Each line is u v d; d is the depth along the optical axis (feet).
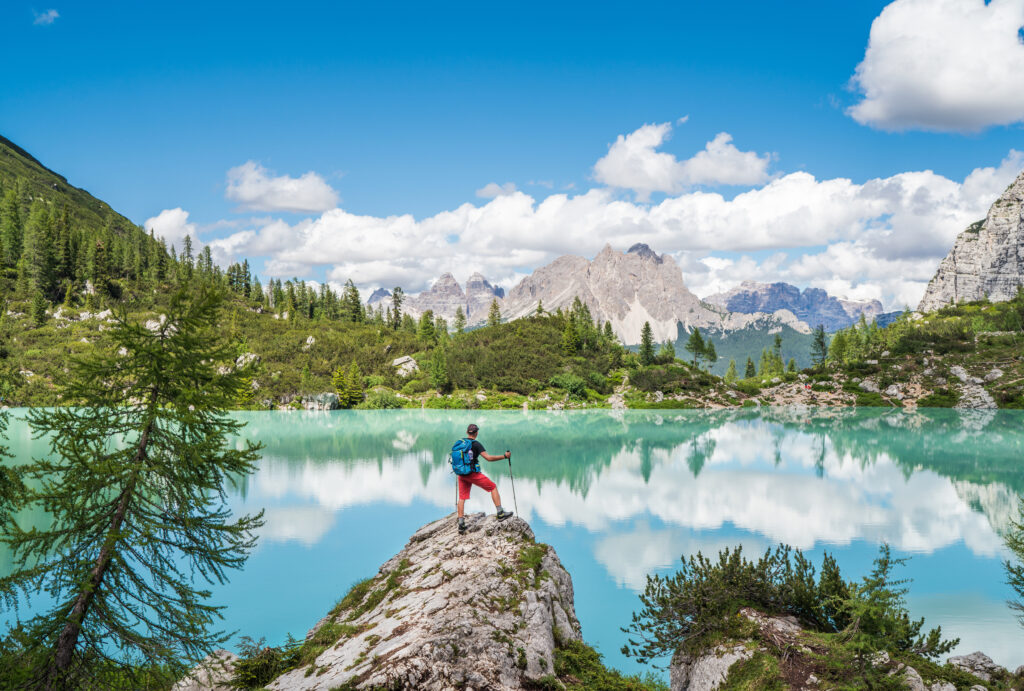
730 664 49.57
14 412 336.70
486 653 37.11
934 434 329.72
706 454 261.24
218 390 40.73
